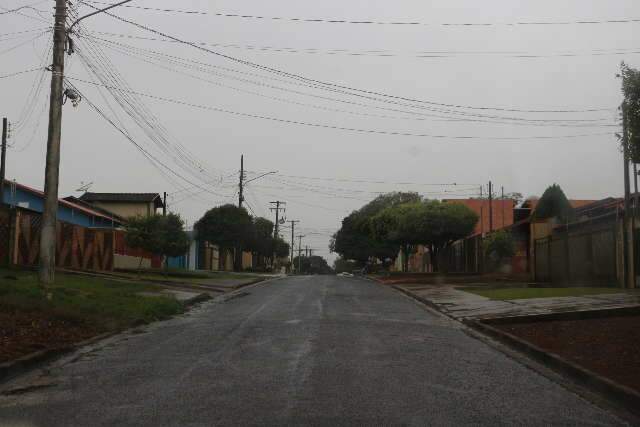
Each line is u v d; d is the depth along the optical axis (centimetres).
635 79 925
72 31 1677
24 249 2417
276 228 9075
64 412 679
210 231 5241
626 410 713
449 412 682
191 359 1000
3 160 3234
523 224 3688
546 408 714
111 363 977
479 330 1416
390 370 909
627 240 2080
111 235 3141
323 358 997
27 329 1177
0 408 698
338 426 621
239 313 1742
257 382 819
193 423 630
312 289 2869
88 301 1573
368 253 7119
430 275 3641
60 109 1630
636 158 941
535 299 1844
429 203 3956
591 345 1071
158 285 2452
